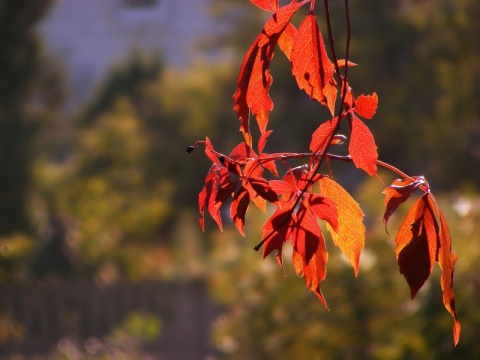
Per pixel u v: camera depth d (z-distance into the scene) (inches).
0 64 717.9
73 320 513.3
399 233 69.4
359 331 258.1
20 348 494.3
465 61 630.5
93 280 547.2
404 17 729.6
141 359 403.5
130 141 919.0
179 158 893.2
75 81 1518.2
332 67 69.6
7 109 713.0
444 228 68.7
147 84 1155.9
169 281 536.7
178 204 882.1
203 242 728.3
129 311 525.3
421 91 695.1
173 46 1525.6
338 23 711.1
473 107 623.8
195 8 1525.6
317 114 804.0
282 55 784.9
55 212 709.9
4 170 685.9
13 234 676.7
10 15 723.4
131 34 1536.7
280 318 277.3
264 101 70.6
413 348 210.1
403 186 69.4
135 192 873.5
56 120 831.1
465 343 202.2
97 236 627.8
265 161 71.4
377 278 258.2
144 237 769.6
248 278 311.9
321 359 262.4
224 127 882.1
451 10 642.2
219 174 72.3
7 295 504.7
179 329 515.8
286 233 69.8
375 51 738.8
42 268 577.0
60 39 1536.7
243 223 70.5
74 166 936.3
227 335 312.5
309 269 70.7
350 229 72.5
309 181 68.7
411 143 706.2
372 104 70.7
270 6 69.8
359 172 771.4
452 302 68.5
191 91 917.8
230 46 952.3
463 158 641.6
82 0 1566.2
